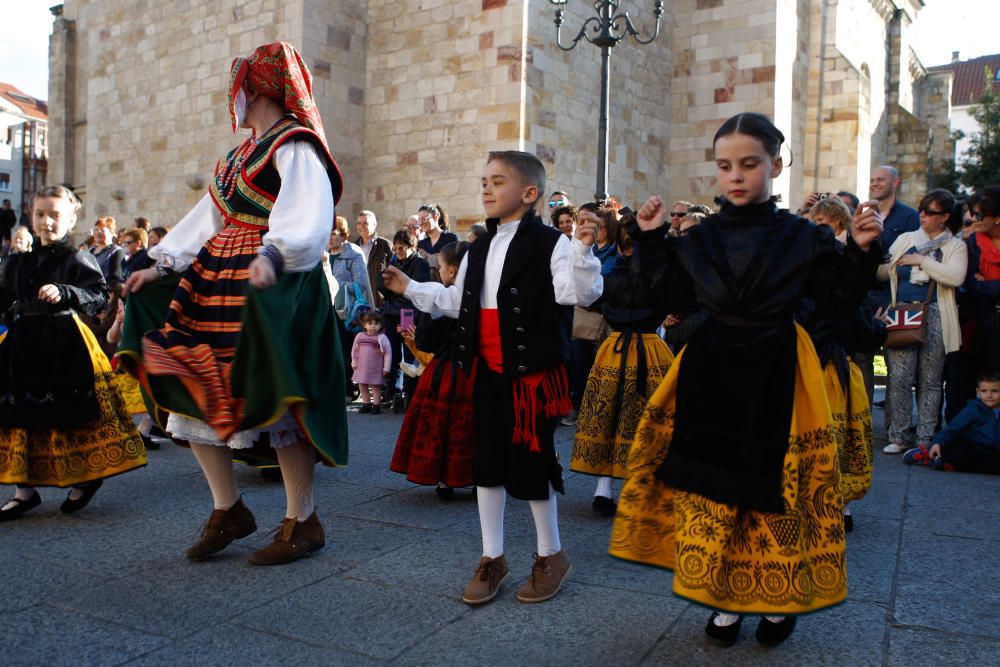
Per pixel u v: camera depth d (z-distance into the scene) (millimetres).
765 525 2496
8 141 57969
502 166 3340
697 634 2902
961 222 6688
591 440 4582
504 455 3246
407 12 14055
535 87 13094
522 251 3248
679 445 2643
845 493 4117
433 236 9516
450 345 4672
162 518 4336
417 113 13922
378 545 3910
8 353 4191
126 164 17703
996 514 4734
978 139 30609
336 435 3486
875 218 2488
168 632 2863
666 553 2742
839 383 4070
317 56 13875
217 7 15461
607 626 2967
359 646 2768
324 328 3484
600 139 9781
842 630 2961
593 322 6773
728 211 2727
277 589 3291
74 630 2871
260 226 3396
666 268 2844
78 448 4301
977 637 2904
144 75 17250
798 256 2561
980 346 6449
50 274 4305
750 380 2551
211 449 3564
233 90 3453
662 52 16625
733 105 16406
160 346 3238
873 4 22484
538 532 3281
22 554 3715
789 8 16844
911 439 6871
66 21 21406
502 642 2814
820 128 19031
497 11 13062
